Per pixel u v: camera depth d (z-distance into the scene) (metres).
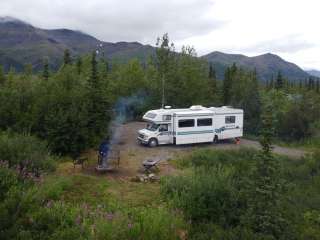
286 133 39.31
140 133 29.03
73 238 9.05
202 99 44.91
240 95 47.25
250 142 33.41
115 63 54.25
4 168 12.32
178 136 28.67
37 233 9.17
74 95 26.16
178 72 43.22
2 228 9.12
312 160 27.95
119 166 21.56
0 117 23.00
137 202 14.19
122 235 9.70
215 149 27.53
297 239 13.67
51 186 13.18
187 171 18.97
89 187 15.30
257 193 14.23
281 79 71.25
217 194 14.91
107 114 27.47
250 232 12.55
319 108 45.75
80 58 57.31
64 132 22.84
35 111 23.30
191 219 13.38
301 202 18.97
